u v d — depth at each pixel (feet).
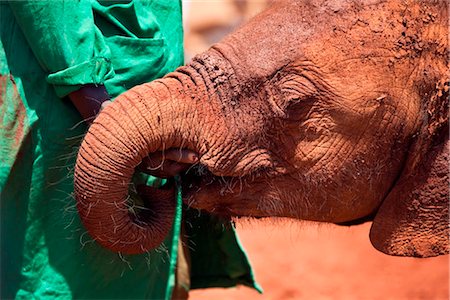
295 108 14.69
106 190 14.11
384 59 14.65
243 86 14.62
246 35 14.93
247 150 14.83
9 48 15.48
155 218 15.06
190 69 14.80
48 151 15.49
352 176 15.23
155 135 14.32
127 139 14.15
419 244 15.60
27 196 15.60
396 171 15.56
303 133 14.84
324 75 14.55
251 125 14.71
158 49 16.12
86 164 14.14
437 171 15.30
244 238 34.50
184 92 14.62
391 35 14.70
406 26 14.79
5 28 15.52
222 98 14.66
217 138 14.66
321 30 14.66
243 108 14.70
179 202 14.96
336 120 14.73
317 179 15.16
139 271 16.75
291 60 14.55
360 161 15.12
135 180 16.03
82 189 14.17
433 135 15.31
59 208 15.74
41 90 15.42
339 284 30.83
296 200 15.38
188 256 18.35
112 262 16.37
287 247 33.53
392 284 30.86
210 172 15.08
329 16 14.74
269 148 14.94
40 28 14.79
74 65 14.84
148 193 15.17
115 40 15.69
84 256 16.05
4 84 15.43
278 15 14.99
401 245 15.67
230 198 15.30
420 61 14.87
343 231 34.91
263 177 15.14
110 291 16.56
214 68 14.71
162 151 14.60
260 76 14.57
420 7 14.90
